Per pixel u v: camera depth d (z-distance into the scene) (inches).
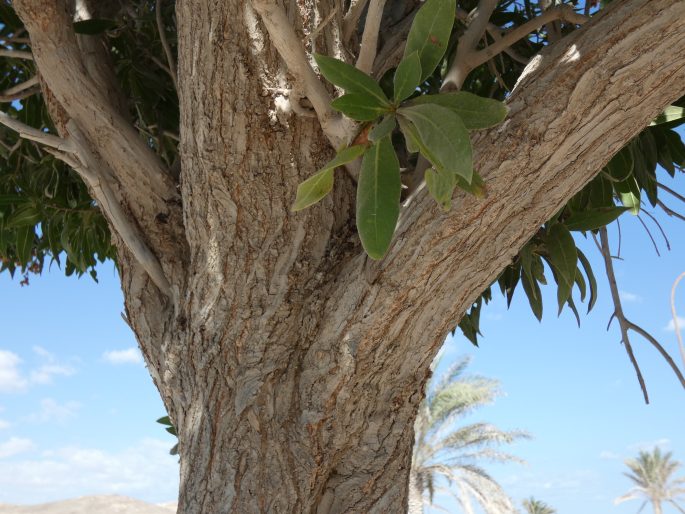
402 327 76.0
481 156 69.1
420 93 129.0
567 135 67.4
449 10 51.5
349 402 79.0
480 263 72.9
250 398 80.7
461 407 767.1
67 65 94.3
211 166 82.2
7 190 136.7
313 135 82.1
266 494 78.3
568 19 84.2
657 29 64.2
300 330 81.5
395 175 51.4
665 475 1504.7
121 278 100.7
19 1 91.0
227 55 79.0
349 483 80.8
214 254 84.9
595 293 98.1
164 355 91.4
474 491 759.1
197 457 82.7
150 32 127.8
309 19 79.7
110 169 95.8
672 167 104.0
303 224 83.6
